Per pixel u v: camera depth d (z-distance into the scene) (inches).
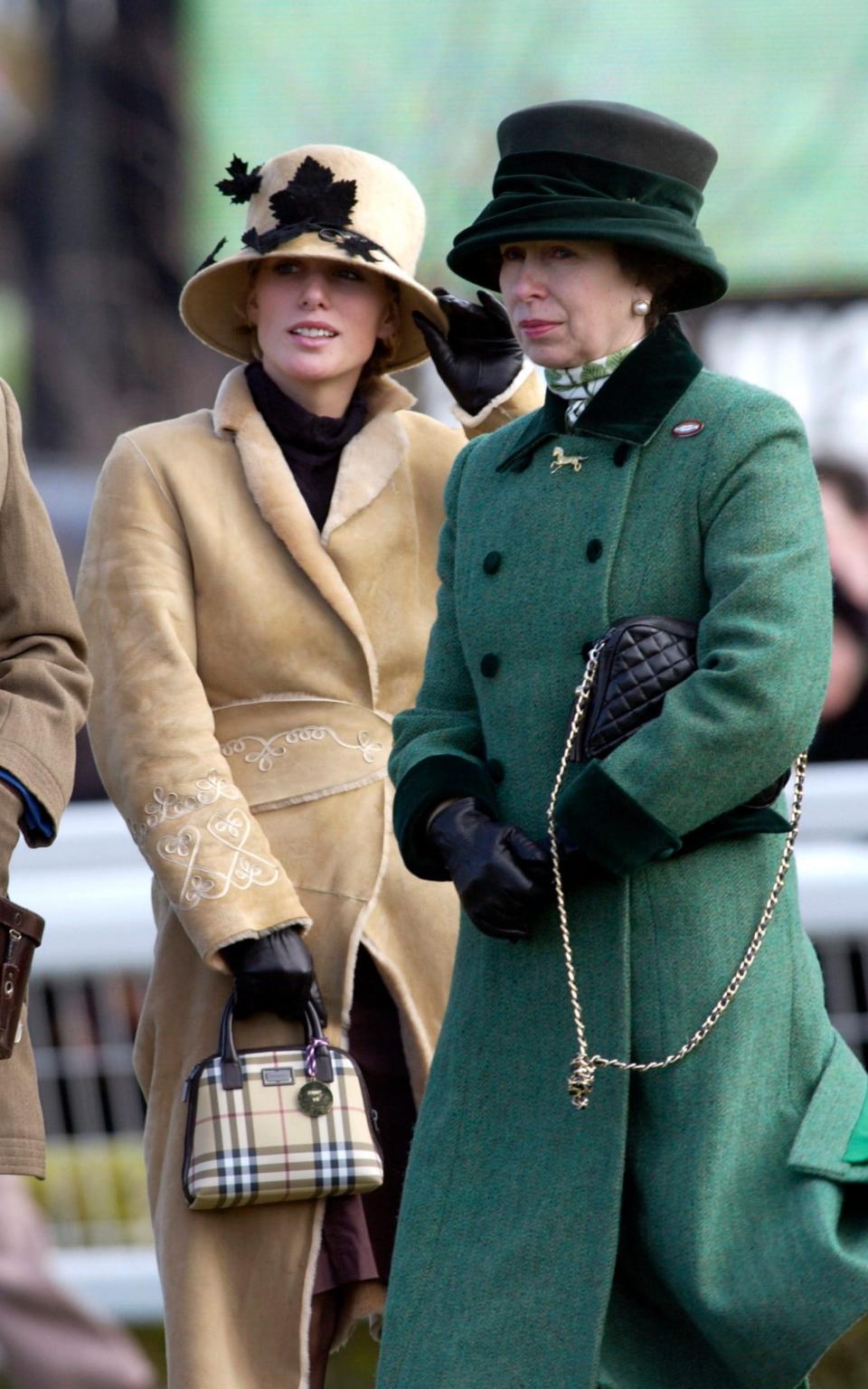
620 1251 531.2
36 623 588.1
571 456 541.6
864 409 2034.9
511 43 2244.1
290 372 657.6
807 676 508.4
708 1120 516.7
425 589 672.4
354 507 660.7
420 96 2267.5
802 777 531.2
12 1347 759.7
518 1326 518.3
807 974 541.3
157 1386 868.0
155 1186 652.7
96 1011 935.0
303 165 653.9
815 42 2215.8
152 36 2399.1
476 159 2249.0
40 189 2470.5
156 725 634.2
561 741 533.0
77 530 1633.9
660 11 2234.3
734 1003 524.4
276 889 624.1
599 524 531.8
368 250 652.1
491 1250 527.2
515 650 540.7
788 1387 507.2
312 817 649.0
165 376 2471.7
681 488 526.9
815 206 2146.9
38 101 2466.8
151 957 928.9
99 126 2449.6
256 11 2348.7
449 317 680.4
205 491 659.4
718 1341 509.0
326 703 655.8
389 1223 649.0
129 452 663.1
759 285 2113.7
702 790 506.0
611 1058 522.3
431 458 682.2
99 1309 920.3
